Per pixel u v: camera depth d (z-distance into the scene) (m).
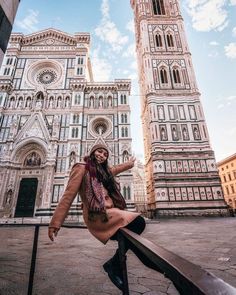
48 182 29.31
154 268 1.93
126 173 30.31
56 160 31.64
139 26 46.44
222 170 63.22
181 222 21.05
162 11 45.78
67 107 36.06
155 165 31.41
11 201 28.77
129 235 1.79
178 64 39.53
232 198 58.03
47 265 5.72
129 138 33.19
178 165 31.48
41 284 4.26
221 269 4.82
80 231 15.70
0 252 7.62
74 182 2.54
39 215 27.27
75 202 28.22
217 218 25.80
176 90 37.09
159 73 38.59
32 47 41.72
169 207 28.83
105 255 6.93
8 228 18.41
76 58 40.16
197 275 0.71
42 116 34.19
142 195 70.38
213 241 8.73
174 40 41.78
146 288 3.92
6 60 38.75
